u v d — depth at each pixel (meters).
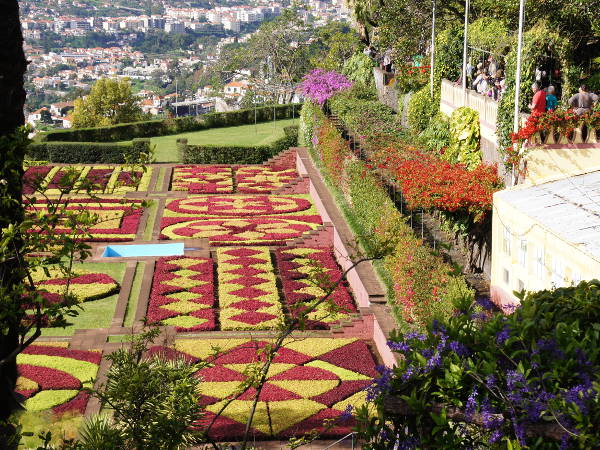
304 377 25.47
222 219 44.78
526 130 24.84
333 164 44.69
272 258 38.22
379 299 29.39
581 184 22.25
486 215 27.03
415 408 7.16
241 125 73.88
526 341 7.80
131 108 90.56
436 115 38.66
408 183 28.73
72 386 24.66
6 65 10.00
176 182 53.28
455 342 7.63
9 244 10.01
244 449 11.58
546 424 6.82
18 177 9.70
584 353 7.34
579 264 18.38
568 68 28.50
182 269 36.06
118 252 39.66
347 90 55.94
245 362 26.56
